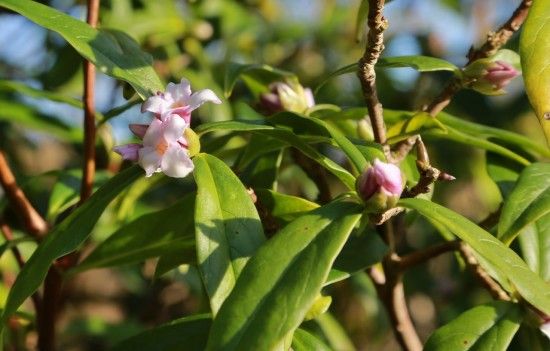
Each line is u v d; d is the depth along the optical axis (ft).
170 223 1.88
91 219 1.59
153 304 3.26
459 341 1.62
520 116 3.67
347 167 2.16
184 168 1.51
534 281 1.42
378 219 1.45
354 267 1.72
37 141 3.65
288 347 1.40
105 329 2.87
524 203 1.68
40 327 2.04
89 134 2.00
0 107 2.52
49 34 3.05
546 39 1.66
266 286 1.36
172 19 3.00
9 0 1.68
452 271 3.57
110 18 2.78
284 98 1.96
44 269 1.57
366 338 3.39
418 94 3.55
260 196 1.74
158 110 1.53
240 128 1.60
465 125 2.05
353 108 1.94
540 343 1.72
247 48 3.50
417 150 1.51
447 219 1.45
